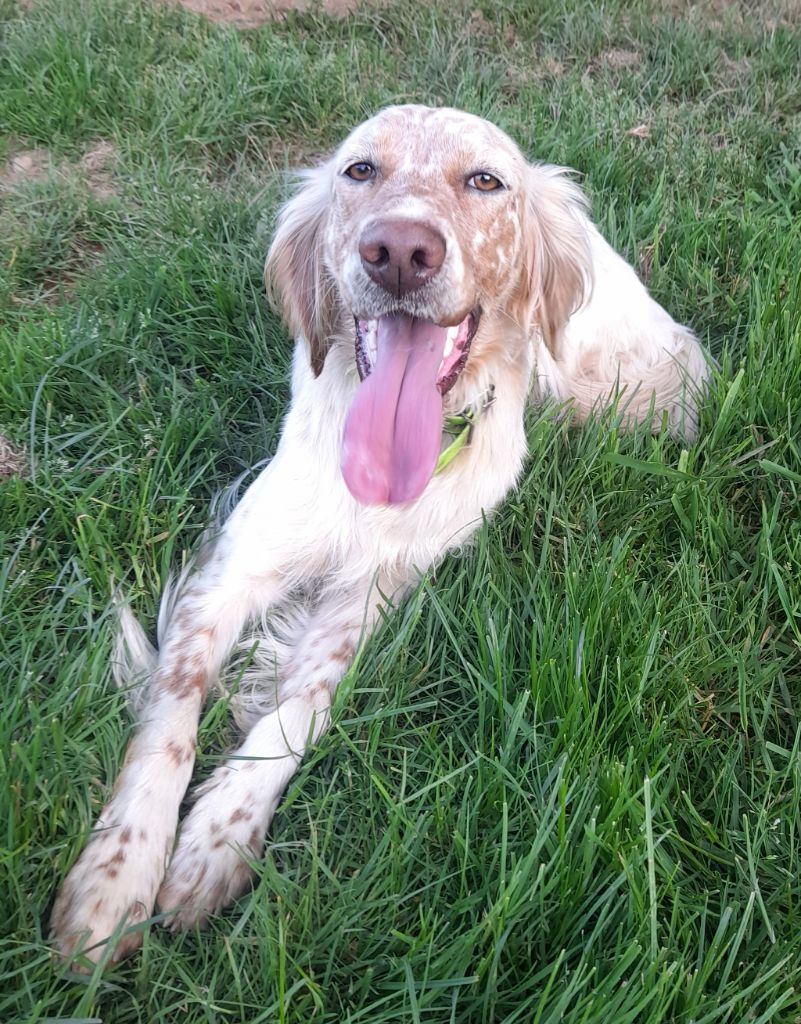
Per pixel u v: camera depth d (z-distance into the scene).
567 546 0.51
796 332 0.59
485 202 0.47
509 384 0.53
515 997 0.33
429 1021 0.32
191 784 0.42
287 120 0.90
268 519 0.50
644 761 0.40
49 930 0.34
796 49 1.07
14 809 0.35
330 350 0.51
